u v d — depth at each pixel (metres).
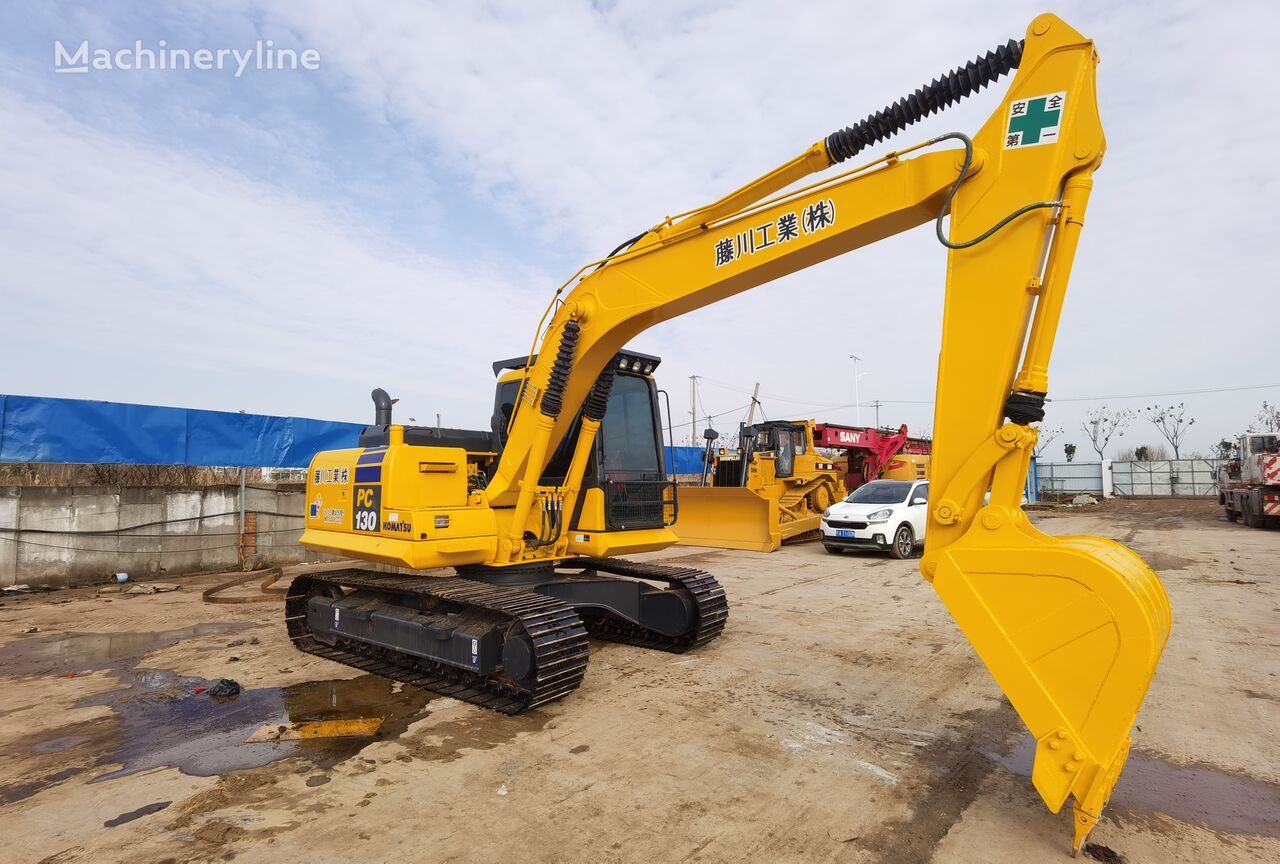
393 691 5.28
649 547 6.26
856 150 3.95
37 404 9.73
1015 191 3.35
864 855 2.97
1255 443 20.50
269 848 3.03
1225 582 9.85
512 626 4.98
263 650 6.48
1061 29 3.29
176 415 10.97
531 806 3.41
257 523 11.52
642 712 4.76
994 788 3.61
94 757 4.04
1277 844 3.08
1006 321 3.33
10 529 9.21
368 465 5.83
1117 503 35.81
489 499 5.76
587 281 5.36
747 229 4.39
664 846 3.04
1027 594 3.09
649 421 6.64
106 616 7.91
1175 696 5.05
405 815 3.33
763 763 3.91
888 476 19.33
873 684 5.36
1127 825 3.24
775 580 10.43
